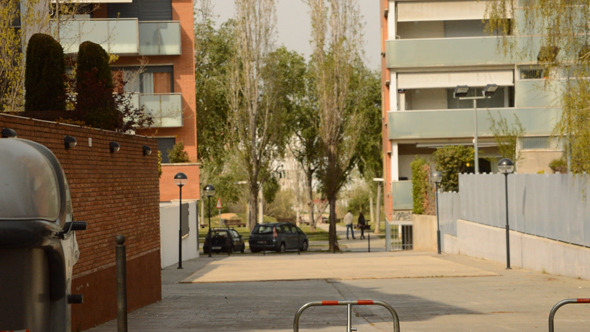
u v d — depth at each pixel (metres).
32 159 6.14
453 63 44.56
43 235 6.02
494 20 18.70
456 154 38.78
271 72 54.12
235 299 18.14
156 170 18.14
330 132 47.47
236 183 71.06
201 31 60.53
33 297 6.09
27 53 15.76
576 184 19.78
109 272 14.21
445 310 15.23
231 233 44.72
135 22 39.31
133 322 14.10
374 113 70.06
